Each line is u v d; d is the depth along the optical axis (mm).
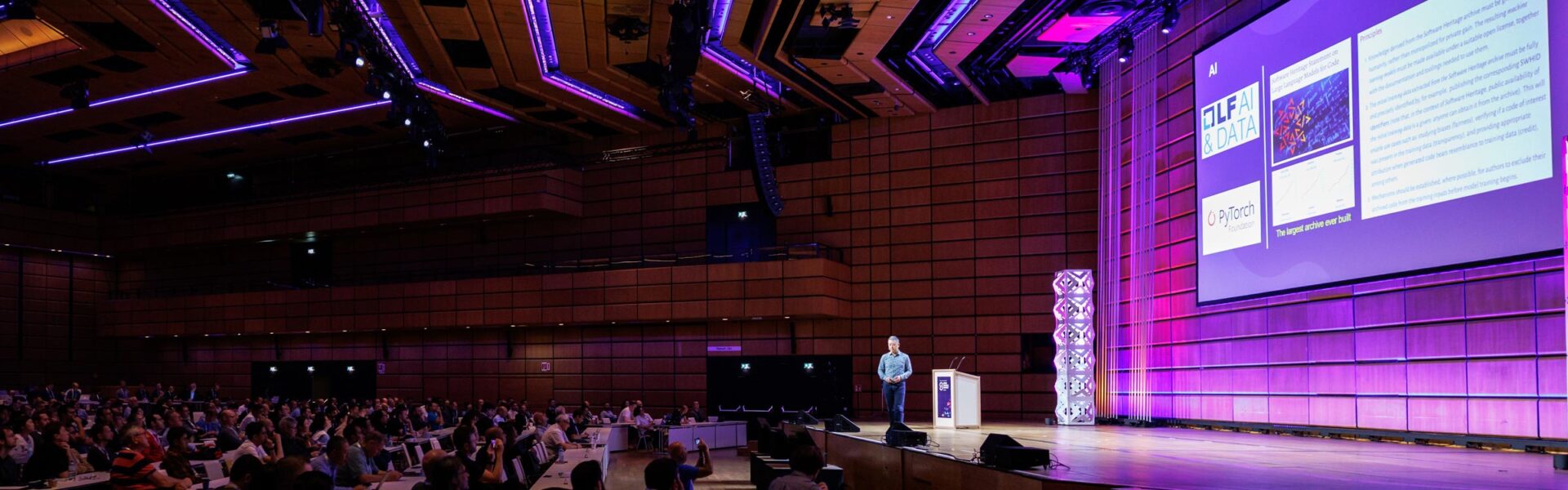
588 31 19250
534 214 28359
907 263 24938
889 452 11812
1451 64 12039
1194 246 17734
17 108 26031
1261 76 15438
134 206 35094
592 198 28531
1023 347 23672
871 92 23219
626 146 28094
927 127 25031
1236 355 16656
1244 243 15758
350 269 32250
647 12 18188
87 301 35062
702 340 27109
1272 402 15695
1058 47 20625
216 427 17016
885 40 19531
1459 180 11859
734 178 26781
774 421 24859
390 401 21828
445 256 30688
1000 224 24062
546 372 29016
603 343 28391
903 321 24859
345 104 26125
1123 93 20703
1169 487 7223
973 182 24453
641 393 27688
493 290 28203
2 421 13117
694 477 11281
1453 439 12461
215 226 32875
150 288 35562
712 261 26516
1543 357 11406
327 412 16641
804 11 18094
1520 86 11141
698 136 27312
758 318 25625
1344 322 14383
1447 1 12117
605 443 16422
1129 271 20297
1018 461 8461
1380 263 12969
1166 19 17500
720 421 25344
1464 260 11758
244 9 18344
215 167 33312
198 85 24016
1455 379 12523
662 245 27391
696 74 22000
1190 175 17906
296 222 31453
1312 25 14359
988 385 23859
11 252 33188
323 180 31500
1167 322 18656
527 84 23125
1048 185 23672
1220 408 17000
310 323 30922
